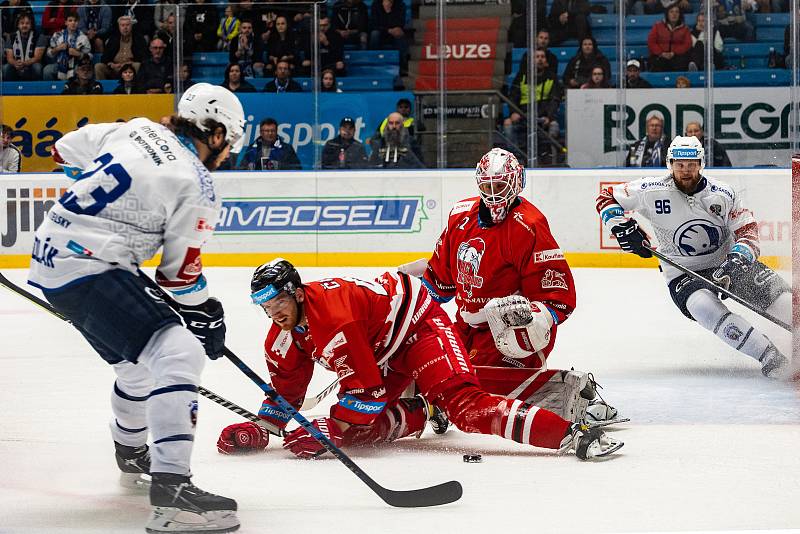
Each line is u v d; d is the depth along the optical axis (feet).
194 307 24.61
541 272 34.53
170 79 95.35
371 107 94.89
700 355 50.78
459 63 95.66
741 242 47.75
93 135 25.04
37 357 50.96
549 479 28.07
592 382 34.06
